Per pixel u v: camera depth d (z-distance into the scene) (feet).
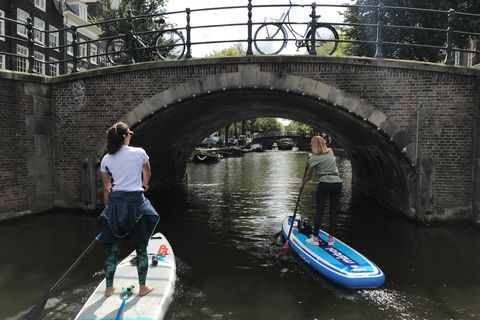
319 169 16.76
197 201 32.81
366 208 29.09
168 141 37.11
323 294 13.32
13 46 56.54
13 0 56.34
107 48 32.83
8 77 22.34
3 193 22.47
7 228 21.45
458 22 42.98
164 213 27.37
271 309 12.17
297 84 22.65
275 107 32.53
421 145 21.98
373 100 22.13
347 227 22.75
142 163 10.49
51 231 20.90
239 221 24.71
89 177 24.97
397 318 11.61
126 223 10.12
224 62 22.93
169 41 30.60
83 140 25.17
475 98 21.40
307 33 24.58
